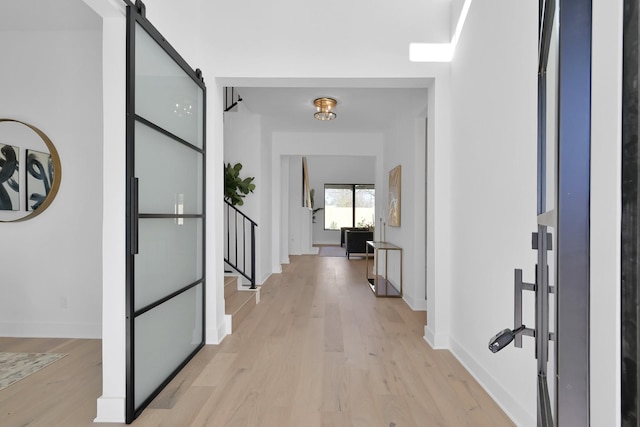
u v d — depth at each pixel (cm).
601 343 61
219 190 308
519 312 86
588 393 50
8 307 309
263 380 229
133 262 183
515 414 185
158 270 218
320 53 293
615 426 59
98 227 307
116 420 184
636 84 42
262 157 553
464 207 256
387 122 579
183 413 192
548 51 79
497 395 204
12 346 287
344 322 355
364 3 293
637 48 42
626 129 44
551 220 64
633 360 43
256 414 191
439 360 262
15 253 309
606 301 60
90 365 251
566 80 50
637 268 43
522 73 180
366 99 466
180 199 250
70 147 306
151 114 211
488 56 219
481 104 228
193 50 284
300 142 664
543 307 80
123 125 189
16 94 306
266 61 294
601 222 60
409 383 226
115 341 188
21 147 304
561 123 50
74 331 307
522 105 180
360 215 1288
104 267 189
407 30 292
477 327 233
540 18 89
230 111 538
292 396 209
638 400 43
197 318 280
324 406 198
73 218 307
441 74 290
